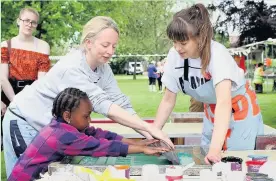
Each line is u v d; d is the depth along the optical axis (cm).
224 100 198
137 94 1203
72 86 213
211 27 198
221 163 169
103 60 213
